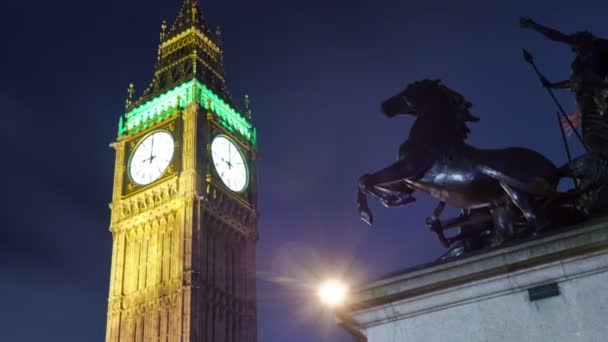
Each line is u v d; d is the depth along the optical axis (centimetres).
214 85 8244
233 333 7112
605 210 971
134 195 7519
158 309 6850
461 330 881
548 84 1121
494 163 1042
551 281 859
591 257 847
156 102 7912
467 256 899
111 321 7044
